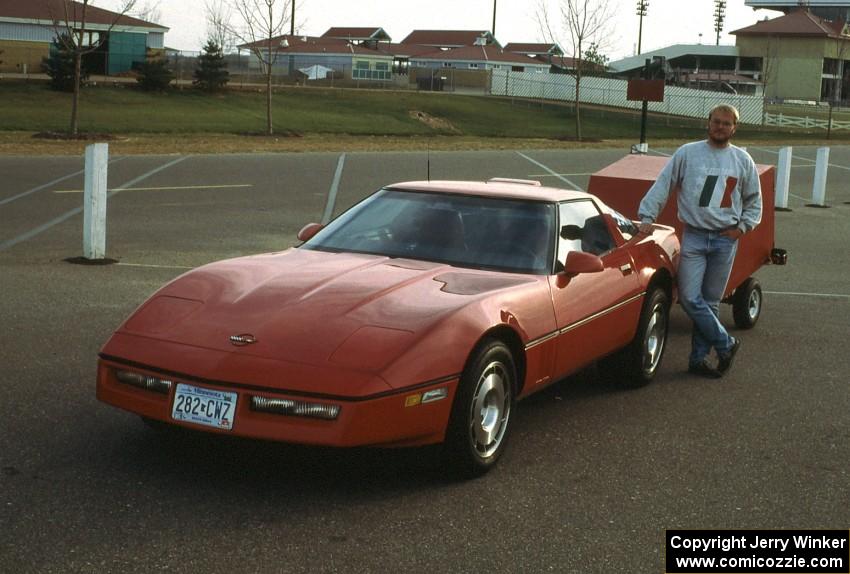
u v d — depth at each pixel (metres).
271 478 4.55
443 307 4.57
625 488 4.70
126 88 43.84
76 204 14.84
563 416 5.92
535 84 67.75
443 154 27.00
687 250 6.91
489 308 4.70
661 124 53.66
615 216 6.58
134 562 3.63
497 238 5.49
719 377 7.09
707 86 84.12
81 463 4.62
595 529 4.19
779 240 15.59
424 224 5.60
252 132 32.06
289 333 4.31
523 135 43.72
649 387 6.73
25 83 41.28
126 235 12.59
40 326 7.44
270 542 3.87
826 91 92.62
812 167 30.31
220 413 4.14
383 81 74.94
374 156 25.08
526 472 4.86
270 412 4.11
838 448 5.48
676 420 5.92
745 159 6.80
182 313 4.56
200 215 14.71
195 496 4.29
